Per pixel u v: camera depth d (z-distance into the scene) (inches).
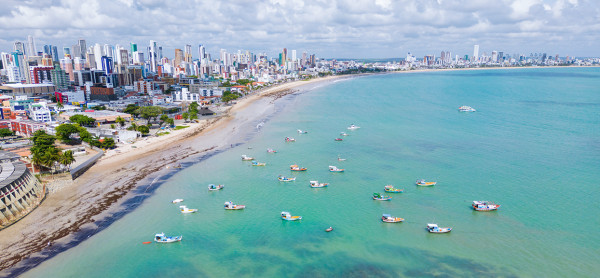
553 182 5128.0
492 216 4237.2
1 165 5236.2
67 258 3553.2
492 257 3454.7
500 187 5017.2
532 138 7524.6
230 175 5851.4
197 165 6368.1
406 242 3769.7
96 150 7347.4
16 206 4389.8
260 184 5452.8
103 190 5255.9
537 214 4229.8
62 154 5698.8
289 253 3619.6
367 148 7180.1
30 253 3627.0
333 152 6988.2
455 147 7007.9
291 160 6579.7
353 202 4746.6
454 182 5260.8
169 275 3304.6
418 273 3248.0
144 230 4106.8
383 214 4249.5
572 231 3848.4
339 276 3233.3
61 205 4753.9
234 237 3944.4
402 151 6879.9
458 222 4133.9
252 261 3496.6
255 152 7145.7
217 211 4576.8
